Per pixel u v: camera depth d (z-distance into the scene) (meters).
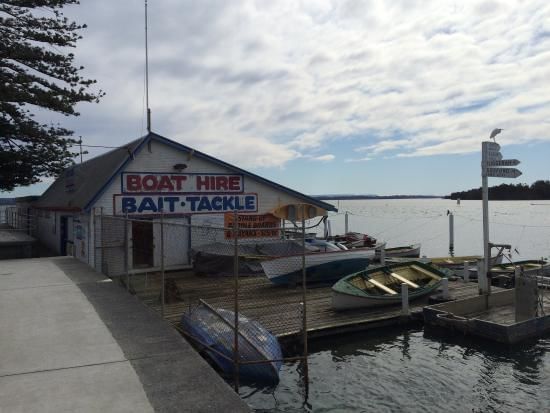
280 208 19.91
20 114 22.61
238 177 20.84
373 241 29.14
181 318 10.85
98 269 17.23
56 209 21.69
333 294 13.45
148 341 7.12
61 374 5.77
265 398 8.83
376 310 13.82
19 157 23.12
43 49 22.53
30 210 33.19
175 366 6.05
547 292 16.28
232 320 10.12
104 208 17.78
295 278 16.70
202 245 18.88
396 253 29.81
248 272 17.97
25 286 11.82
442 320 12.73
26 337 7.33
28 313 8.91
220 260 17.73
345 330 12.30
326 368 10.46
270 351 9.23
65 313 8.92
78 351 6.64
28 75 22.03
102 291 11.16
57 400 5.02
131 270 18.25
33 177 24.48
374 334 12.79
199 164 19.98
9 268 15.18
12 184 24.58
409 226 80.81
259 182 21.33
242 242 20.59
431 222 89.50
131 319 8.46
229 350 9.14
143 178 18.67
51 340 7.17
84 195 19.00
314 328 11.90
